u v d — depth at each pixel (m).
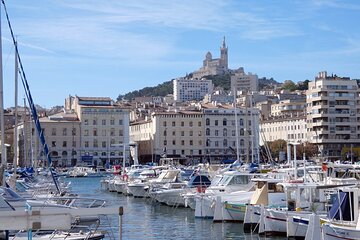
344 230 36.41
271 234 46.66
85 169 175.75
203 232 50.84
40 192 56.72
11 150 190.00
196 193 63.50
